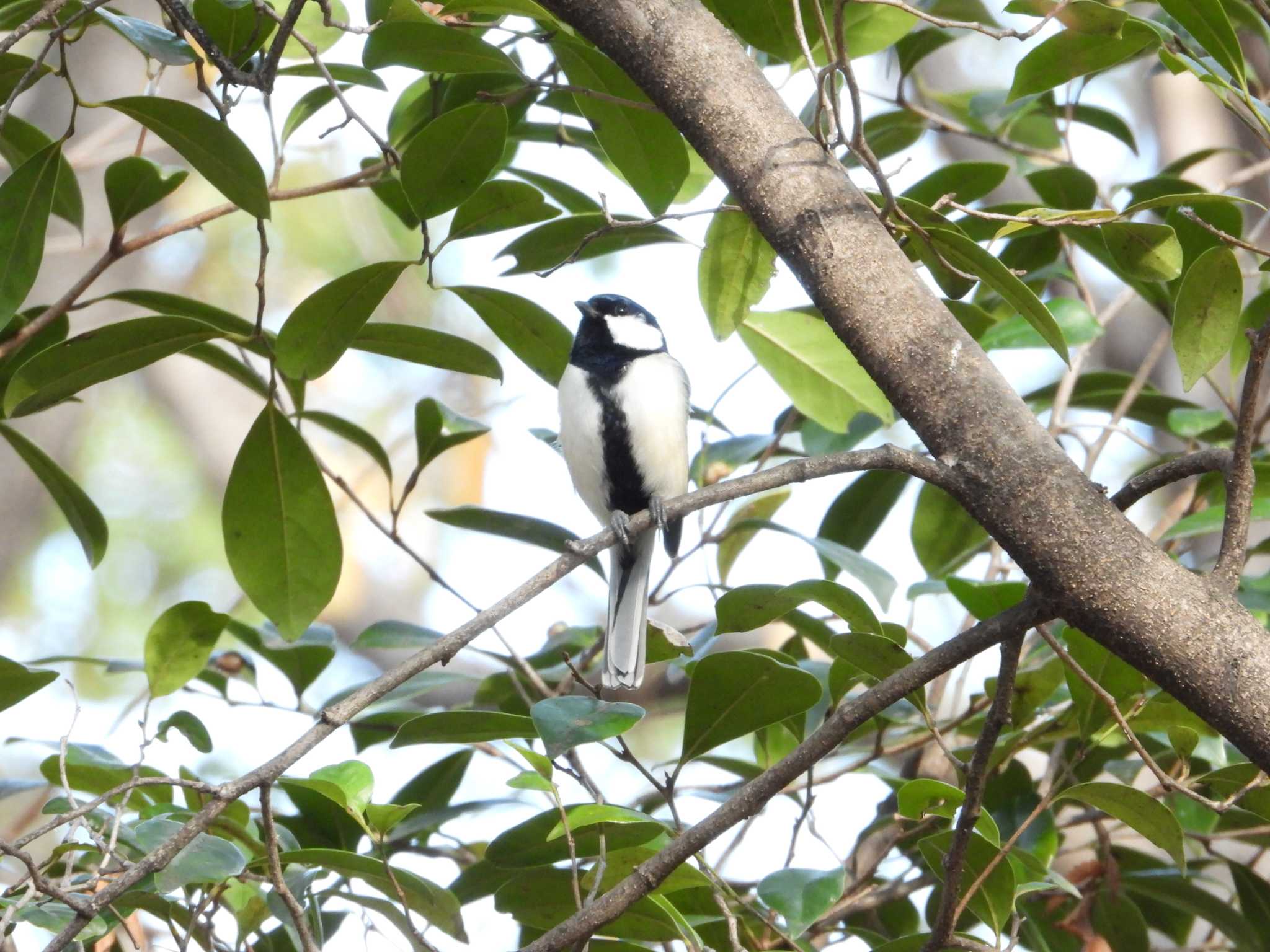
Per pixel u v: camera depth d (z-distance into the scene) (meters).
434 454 6.93
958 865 4.66
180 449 15.56
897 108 8.94
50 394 5.64
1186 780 5.48
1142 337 11.04
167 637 6.17
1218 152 8.33
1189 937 7.49
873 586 6.15
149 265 14.25
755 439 8.30
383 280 5.60
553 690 7.52
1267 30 7.53
